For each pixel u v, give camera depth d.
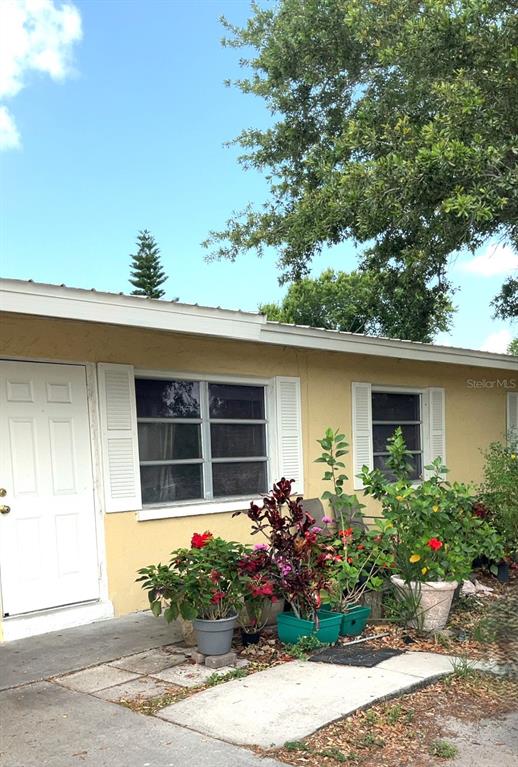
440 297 11.24
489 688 4.12
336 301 25.50
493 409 11.11
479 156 6.69
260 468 7.30
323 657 4.62
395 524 5.56
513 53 6.94
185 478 6.54
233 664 4.50
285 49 11.03
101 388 5.77
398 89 9.62
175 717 3.62
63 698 3.90
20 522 5.20
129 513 5.91
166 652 4.73
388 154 7.82
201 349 6.62
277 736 3.38
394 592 5.59
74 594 5.51
